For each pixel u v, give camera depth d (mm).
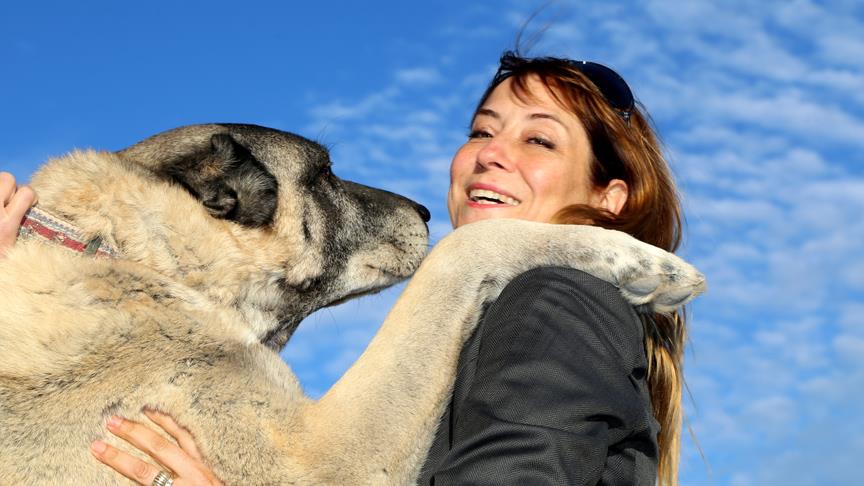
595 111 1933
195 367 1747
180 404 1733
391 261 2090
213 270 1858
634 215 1919
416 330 1836
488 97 2002
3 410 1708
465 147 2008
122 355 1729
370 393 1794
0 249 1749
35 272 1735
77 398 1714
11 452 1703
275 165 1967
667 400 1851
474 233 1898
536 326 1631
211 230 1864
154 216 1815
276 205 1943
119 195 1798
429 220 2184
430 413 1803
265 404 1751
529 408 1581
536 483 1546
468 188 1983
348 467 1757
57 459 1705
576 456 1565
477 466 1570
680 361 1895
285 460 1740
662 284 1817
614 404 1597
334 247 2023
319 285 2010
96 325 1727
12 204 1753
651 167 1937
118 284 1754
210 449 1729
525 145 1944
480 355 1662
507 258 1871
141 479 1696
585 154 1936
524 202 1940
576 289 1670
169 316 1757
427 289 1865
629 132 1934
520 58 1991
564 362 1604
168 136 1920
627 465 1652
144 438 1702
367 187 2125
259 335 1940
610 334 1650
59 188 1787
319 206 2010
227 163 1891
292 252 1955
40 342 1716
